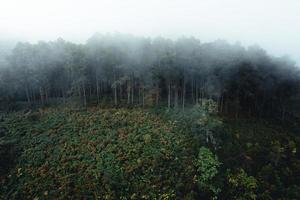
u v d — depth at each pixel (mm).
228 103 54938
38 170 34594
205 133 41375
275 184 34656
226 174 34875
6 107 52656
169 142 39281
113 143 39438
